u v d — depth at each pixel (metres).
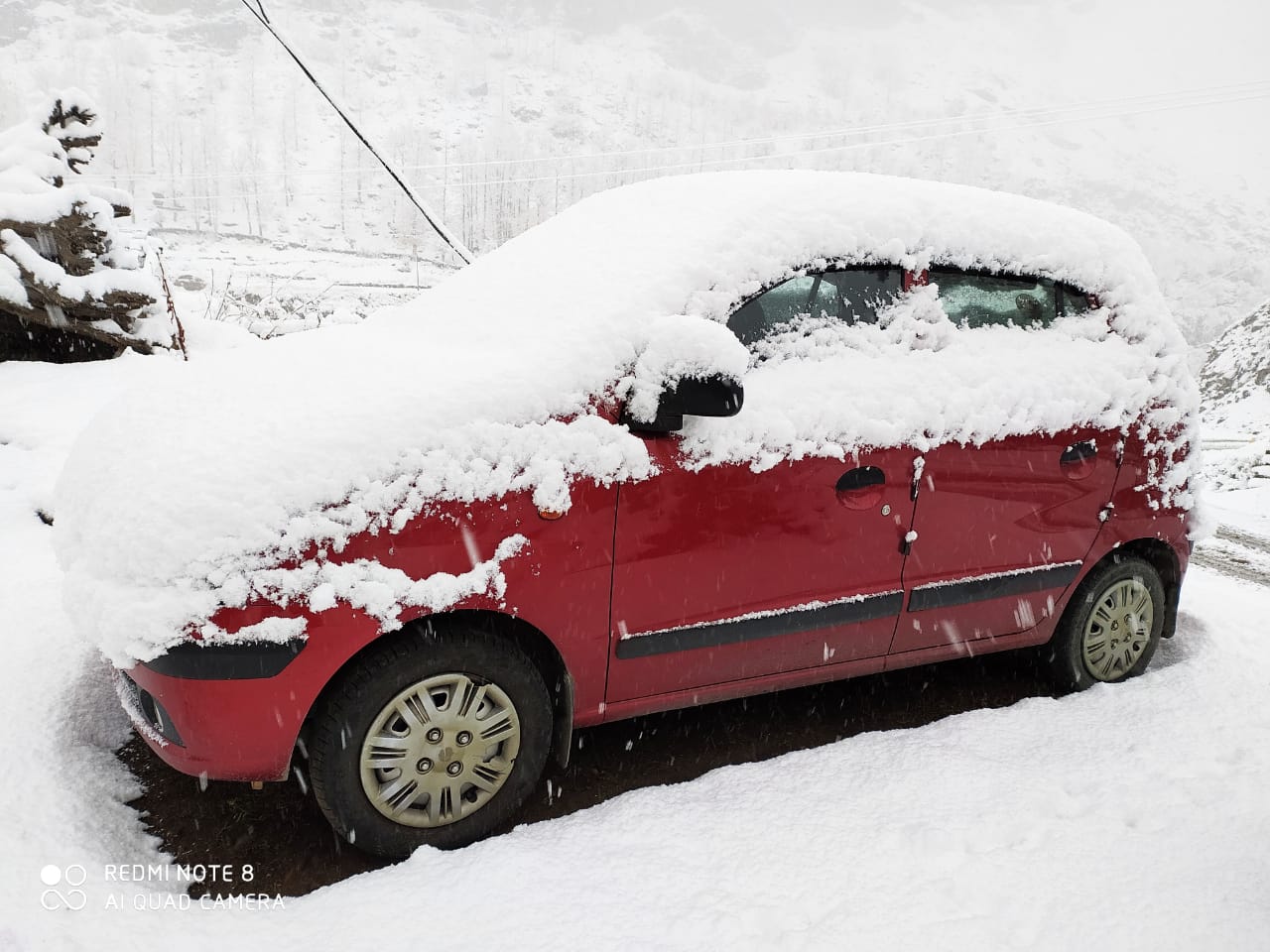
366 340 3.13
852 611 2.97
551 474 2.45
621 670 2.68
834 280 2.98
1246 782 2.79
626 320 2.62
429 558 2.34
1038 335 3.33
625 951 2.08
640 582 2.62
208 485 2.23
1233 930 2.15
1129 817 2.64
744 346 2.76
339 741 2.32
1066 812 2.67
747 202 2.95
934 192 3.22
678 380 2.44
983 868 2.39
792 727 3.43
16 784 2.62
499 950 2.07
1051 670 3.67
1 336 7.97
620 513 2.55
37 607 3.56
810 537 2.85
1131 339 3.52
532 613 2.48
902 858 2.44
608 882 2.31
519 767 2.58
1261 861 2.40
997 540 3.21
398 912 2.20
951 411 3.01
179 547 2.17
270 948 2.08
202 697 2.19
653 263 2.78
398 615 2.31
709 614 2.75
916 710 3.60
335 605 2.24
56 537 2.54
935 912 2.22
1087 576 3.55
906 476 2.97
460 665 2.43
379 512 2.29
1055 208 3.52
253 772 2.28
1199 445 3.65
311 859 2.55
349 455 2.29
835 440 2.83
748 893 2.28
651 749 3.23
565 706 2.69
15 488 5.05
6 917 2.12
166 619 2.15
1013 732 3.15
